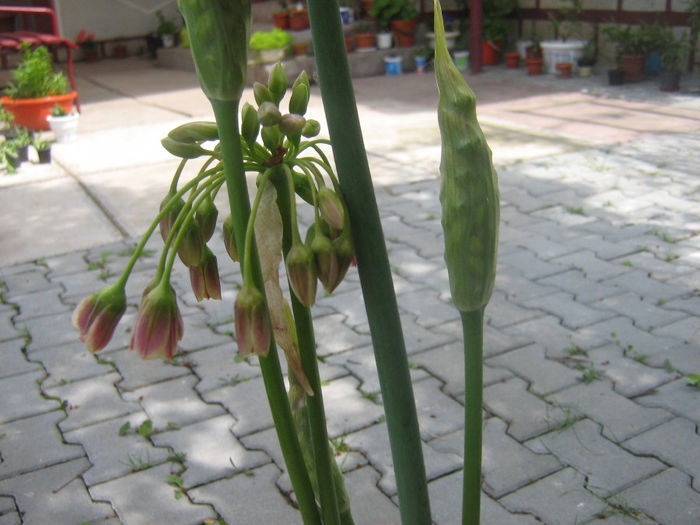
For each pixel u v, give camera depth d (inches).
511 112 335.9
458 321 154.1
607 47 418.6
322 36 38.8
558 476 107.1
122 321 161.9
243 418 125.6
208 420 125.6
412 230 204.7
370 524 100.8
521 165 254.2
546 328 148.5
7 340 155.4
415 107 362.6
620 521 97.7
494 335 147.1
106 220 223.0
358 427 121.2
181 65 525.7
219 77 35.2
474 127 39.0
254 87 41.5
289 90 413.1
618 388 127.0
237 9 34.7
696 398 122.4
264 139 40.3
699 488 102.7
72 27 583.5
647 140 275.3
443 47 38.5
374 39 477.4
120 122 358.9
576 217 205.6
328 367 139.6
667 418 118.2
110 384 137.9
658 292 160.1
